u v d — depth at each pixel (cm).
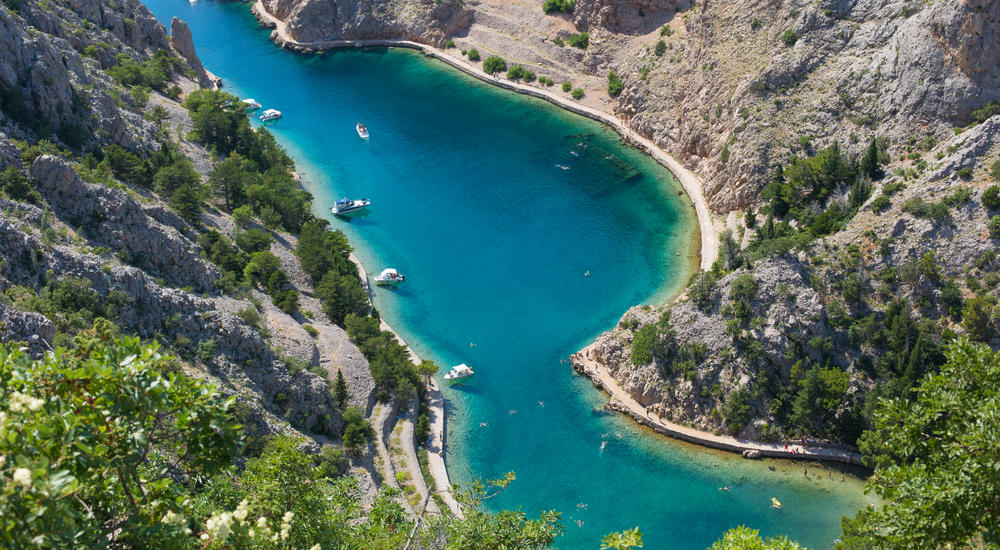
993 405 5719
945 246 15362
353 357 16062
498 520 7356
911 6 19375
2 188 14225
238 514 4872
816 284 15738
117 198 15150
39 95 17212
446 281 19950
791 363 15088
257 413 13025
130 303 13375
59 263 13150
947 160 16288
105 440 4647
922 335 14662
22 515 3788
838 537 13238
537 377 16900
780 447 14738
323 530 7200
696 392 15388
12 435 4091
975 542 5897
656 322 16425
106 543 4441
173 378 4922
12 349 4700
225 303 15512
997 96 17750
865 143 18975
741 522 13625
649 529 13575
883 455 13888
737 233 19650
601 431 15538
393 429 15238
